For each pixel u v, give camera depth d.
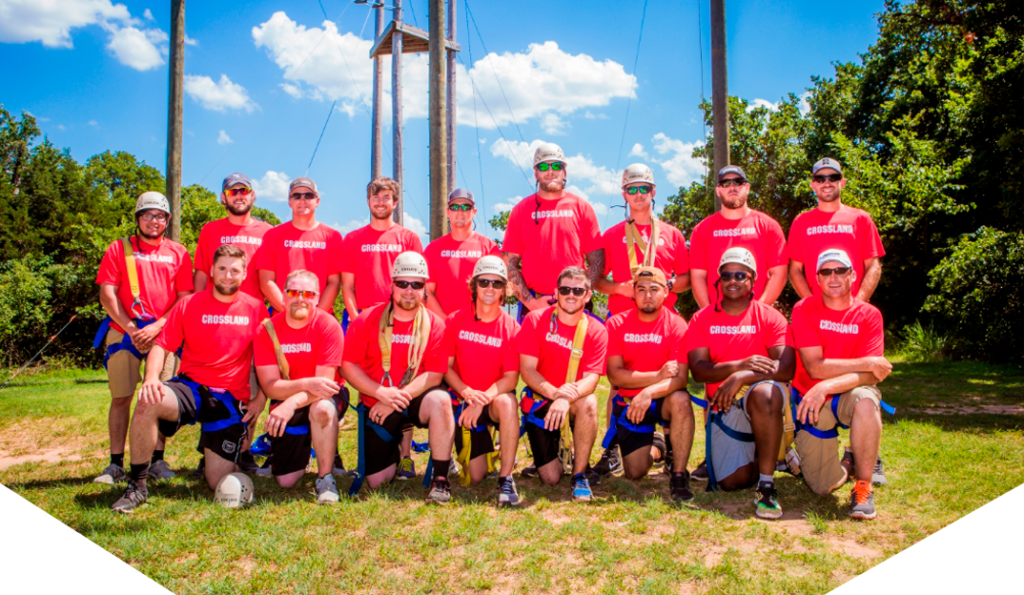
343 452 6.02
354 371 4.89
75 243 23.52
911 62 20.48
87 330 21.25
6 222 27.38
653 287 4.97
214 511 4.24
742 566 3.43
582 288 4.81
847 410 4.42
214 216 30.55
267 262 6.05
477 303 4.97
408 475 5.23
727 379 4.59
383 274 6.01
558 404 4.68
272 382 4.87
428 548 3.67
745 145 20.50
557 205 5.88
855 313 4.67
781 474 5.32
